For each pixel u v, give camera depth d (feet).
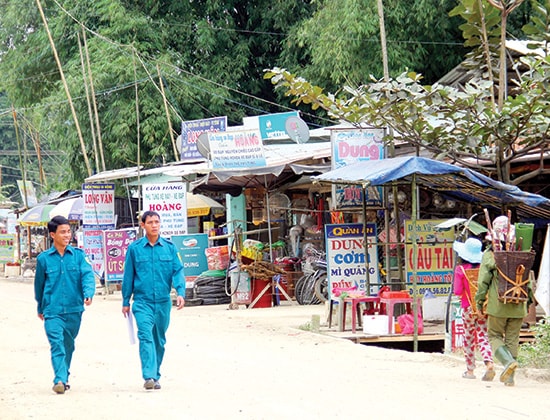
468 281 33.91
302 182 72.28
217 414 27.27
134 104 111.86
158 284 32.63
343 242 54.29
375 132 54.29
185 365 38.22
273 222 78.84
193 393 31.17
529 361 36.99
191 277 74.33
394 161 45.93
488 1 52.03
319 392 30.99
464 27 53.72
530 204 48.34
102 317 61.87
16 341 49.14
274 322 55.98
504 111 50.16
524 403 28.68
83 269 32.71
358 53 96.99
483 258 32.78
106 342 47.50
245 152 67.21
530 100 49.19
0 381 35.14
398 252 53.36
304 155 71.87
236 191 78.13
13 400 30.58
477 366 37.29
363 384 32.76
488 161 57.62
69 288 32.45
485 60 57.21
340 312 49.57
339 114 53.42
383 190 54.49
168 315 33.01
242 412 27.53
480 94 50.62
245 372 36.06
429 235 51.65
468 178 45.88
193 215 89.20
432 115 51.62
